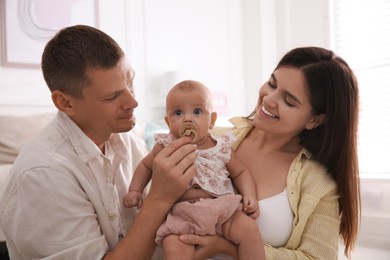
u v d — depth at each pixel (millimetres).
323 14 4371
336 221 1354
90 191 1165
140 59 3979
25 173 1076
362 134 4066
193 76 4410
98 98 1152
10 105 3123
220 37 4672
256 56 4777
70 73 1139
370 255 3234
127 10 3842
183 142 1177
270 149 1422
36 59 3270
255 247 1153
